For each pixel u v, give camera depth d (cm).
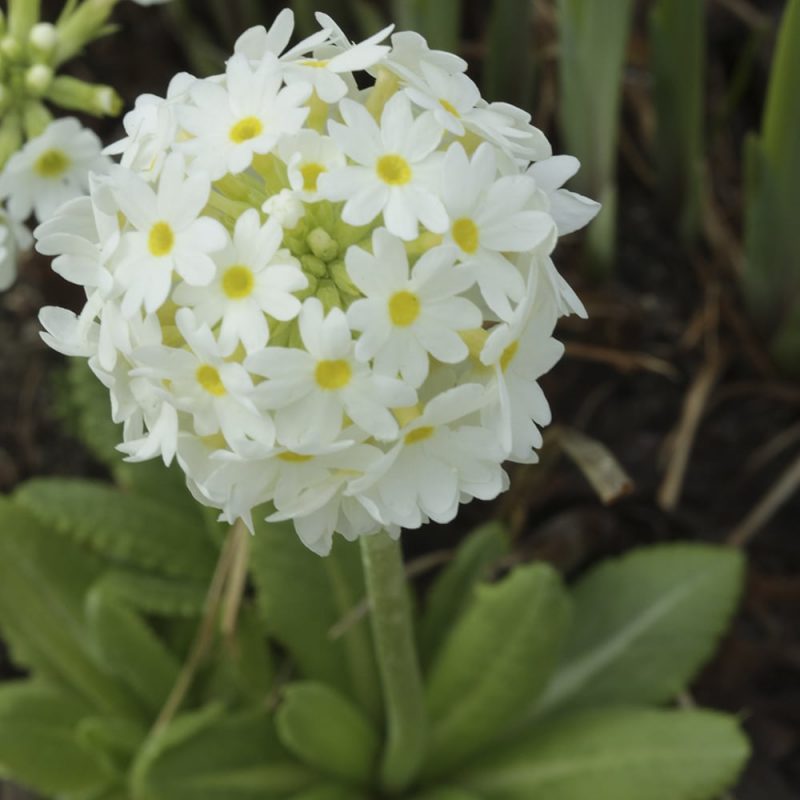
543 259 30
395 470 30
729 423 48
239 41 32
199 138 30
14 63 39
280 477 30
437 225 29
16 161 38
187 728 39
